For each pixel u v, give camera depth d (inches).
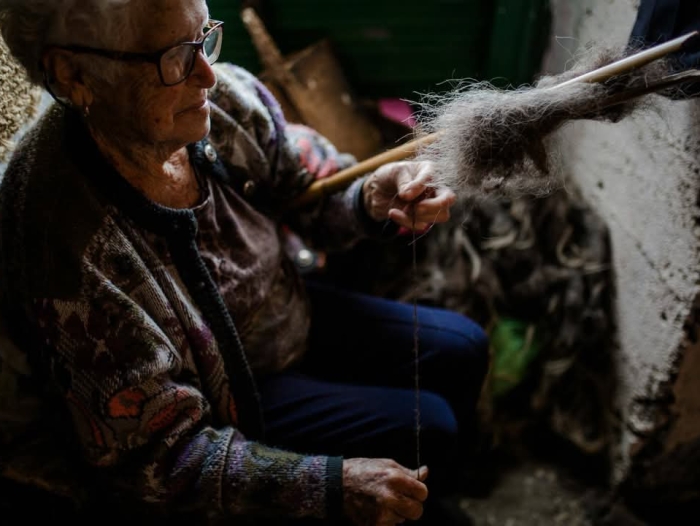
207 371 34.7
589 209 56.4
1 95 35.1
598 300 53.7
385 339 45.3
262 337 40.4
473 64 66.7
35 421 37.0
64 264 30.0
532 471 59.1
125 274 31.0
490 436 57.7
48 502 39.0
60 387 31.3
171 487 32.3
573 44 56.8
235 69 40.4
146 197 31.7
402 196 35.8
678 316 45.0
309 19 62.7
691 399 48.7
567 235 54.9
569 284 53.9
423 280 55.6
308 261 48.2
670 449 52.1
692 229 42.1
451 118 30.1
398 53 65.5
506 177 29.9
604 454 57.4
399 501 31.9
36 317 30.5
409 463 39.3
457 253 55.2
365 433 39.2
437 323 46.2
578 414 56.7
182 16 27.8
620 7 47.6
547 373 55.8
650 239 47.2
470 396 46.2
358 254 57.7
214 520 39.9
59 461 37.2
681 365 46.3
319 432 39.5
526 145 28.8
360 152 62.6
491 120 28.6
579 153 57.6
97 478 35.5
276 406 40.5
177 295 33.1
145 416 31.2
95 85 29.3
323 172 43.6
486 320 54.5
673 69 31.1
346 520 42.9
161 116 30.0
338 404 40.4
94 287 30.0
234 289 37.0
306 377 43.0
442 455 40.1
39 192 30.7
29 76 30.8
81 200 30.5
